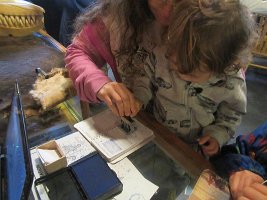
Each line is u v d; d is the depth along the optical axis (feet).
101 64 2.33
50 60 2.32
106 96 1.78
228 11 1.24
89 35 2.18
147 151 1.62
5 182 1.04
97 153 1.54
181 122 2.06
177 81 1.84
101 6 2.05
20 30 2.17
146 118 1.86
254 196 1.27
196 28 1.23
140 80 2.07
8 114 1.60
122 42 1.95
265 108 5.69
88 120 1.81
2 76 2.04
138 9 1.78
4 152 1.23
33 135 1.66
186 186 1.42
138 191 1.40
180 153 1.61
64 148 1.59
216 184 1.41
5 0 2.05
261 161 1.84
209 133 1.97
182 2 1.29
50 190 1.32
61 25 3.84
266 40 5.54
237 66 1.51
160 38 1.77
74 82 1.97
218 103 1.98
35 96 1.84
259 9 5.23
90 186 1.35
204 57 1.28
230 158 1.66
